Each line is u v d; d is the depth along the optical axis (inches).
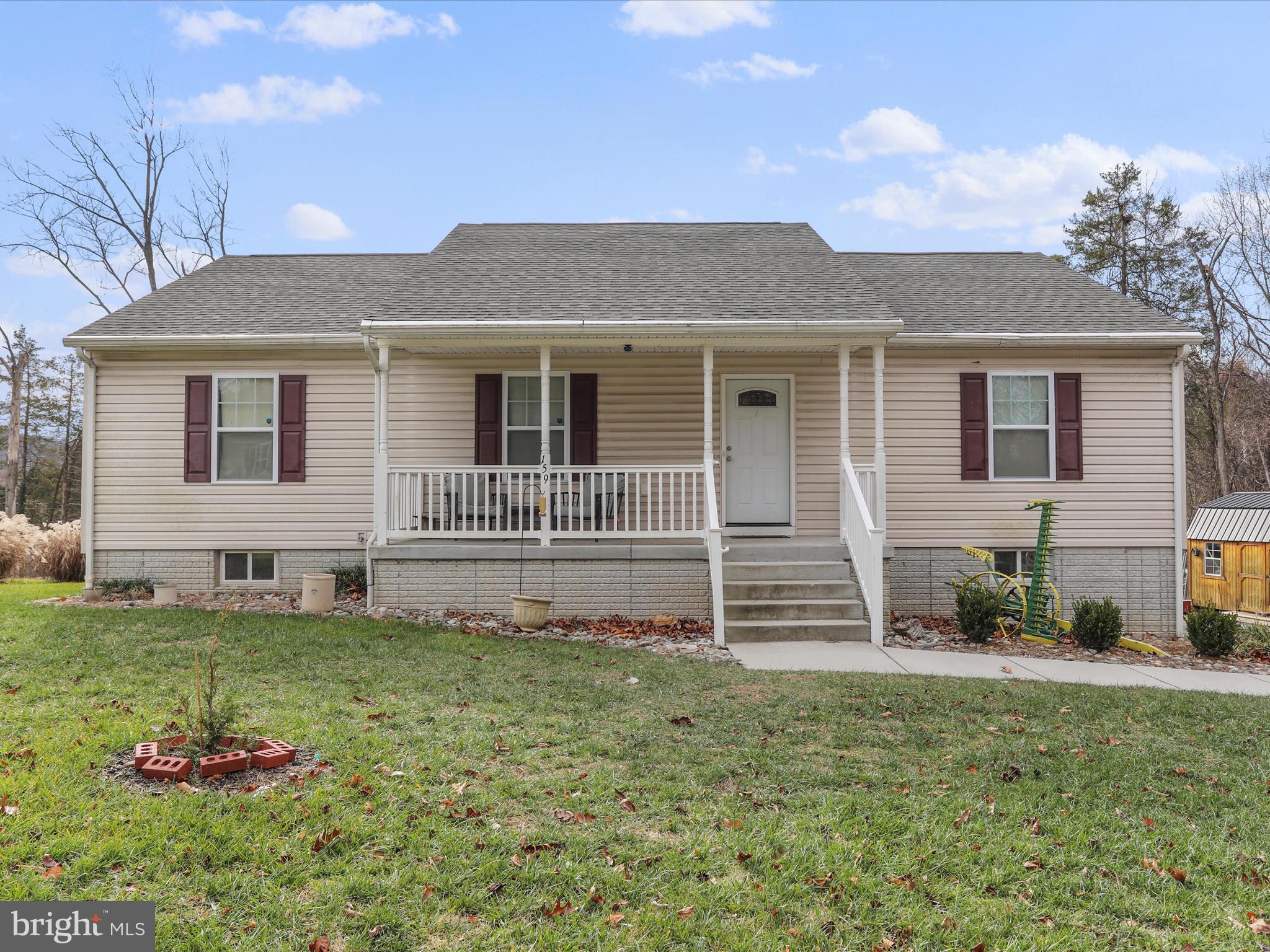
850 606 362.9
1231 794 175.0
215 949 108.8
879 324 375.6
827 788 171.3
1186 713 241.0
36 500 1439.5
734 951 113.2
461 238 511.2
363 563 453.4
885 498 387.9
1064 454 444.8
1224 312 1066.1
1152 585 445.1
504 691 241.3
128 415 450.0
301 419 453.1
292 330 445.4
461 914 119.9
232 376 453.4
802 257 465.4
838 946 115.0
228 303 478.0
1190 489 1144.2
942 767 186.7
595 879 129.7
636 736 201.3
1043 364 446.9
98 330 439.5
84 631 310.8
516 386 454.3
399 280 514.9
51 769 163.6
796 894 127.8
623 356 449.7
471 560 384.2
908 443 446.3
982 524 445.4
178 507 451.5
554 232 527.2
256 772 169.0
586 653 303.9
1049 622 387.5
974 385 445.4
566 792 163.9
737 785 171.8
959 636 382.0
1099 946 116.9
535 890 126.6
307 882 126.4
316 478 455.2
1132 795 172.7
